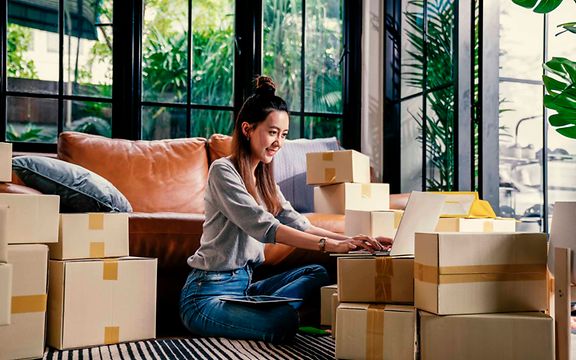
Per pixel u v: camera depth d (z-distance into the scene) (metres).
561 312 1.69
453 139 3.55
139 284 2.33
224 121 4.07
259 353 2.05
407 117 4.09
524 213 4.28
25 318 2.04
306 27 4.23
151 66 3.92
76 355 2.08
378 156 4.27
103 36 3.80
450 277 1.73
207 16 4.03
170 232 2.71
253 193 2.38
